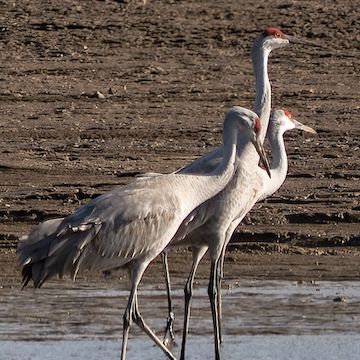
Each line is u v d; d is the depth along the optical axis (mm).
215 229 12406
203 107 25625
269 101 14141
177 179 11703
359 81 28109
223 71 29016
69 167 20078
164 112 25141
